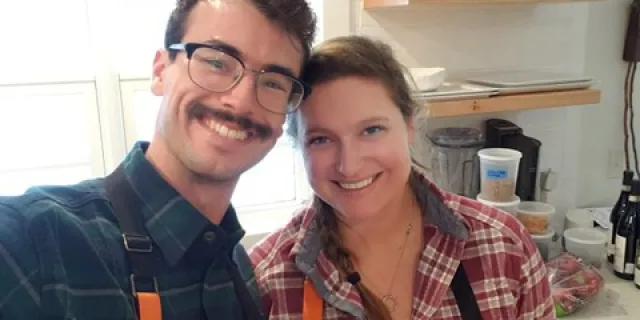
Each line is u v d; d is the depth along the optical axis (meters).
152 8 1.94
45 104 1.90
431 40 2.07
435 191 1.20
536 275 1.19
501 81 1.93
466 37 2.10
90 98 1.94
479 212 1.20
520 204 2.00
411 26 2.04
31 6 1.84
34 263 0.77
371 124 1.03
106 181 0.92
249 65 0.86
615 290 1.88
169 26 0.92
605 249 2.04
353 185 1.05
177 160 0.89
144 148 0.96
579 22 2.20
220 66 0.85
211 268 0.93
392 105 1.06
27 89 1.87
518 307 1.17
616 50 2.28
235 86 0.85
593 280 1.78
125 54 1.95
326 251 1.12
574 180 2.32
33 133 1.91
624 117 2.34
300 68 0.96
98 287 0.80
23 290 0.75
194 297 0.90
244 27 0.86
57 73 1.89
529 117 2.21
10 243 0.77
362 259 1.16
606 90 2.31
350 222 1.14
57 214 0.82
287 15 0.89
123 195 0.89
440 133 2.04
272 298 1.11
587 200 2.40
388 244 1.17
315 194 1.13
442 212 1.16
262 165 2.16
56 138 1.93
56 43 1.88
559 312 1.71
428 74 1.83
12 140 1.89
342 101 1.02
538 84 1.91
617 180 2.40
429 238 1.16
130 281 0.84
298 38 0.92
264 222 2.10
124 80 1.96
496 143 2.08
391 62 1.08
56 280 0.77
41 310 0.76
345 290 1.09
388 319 1.11
